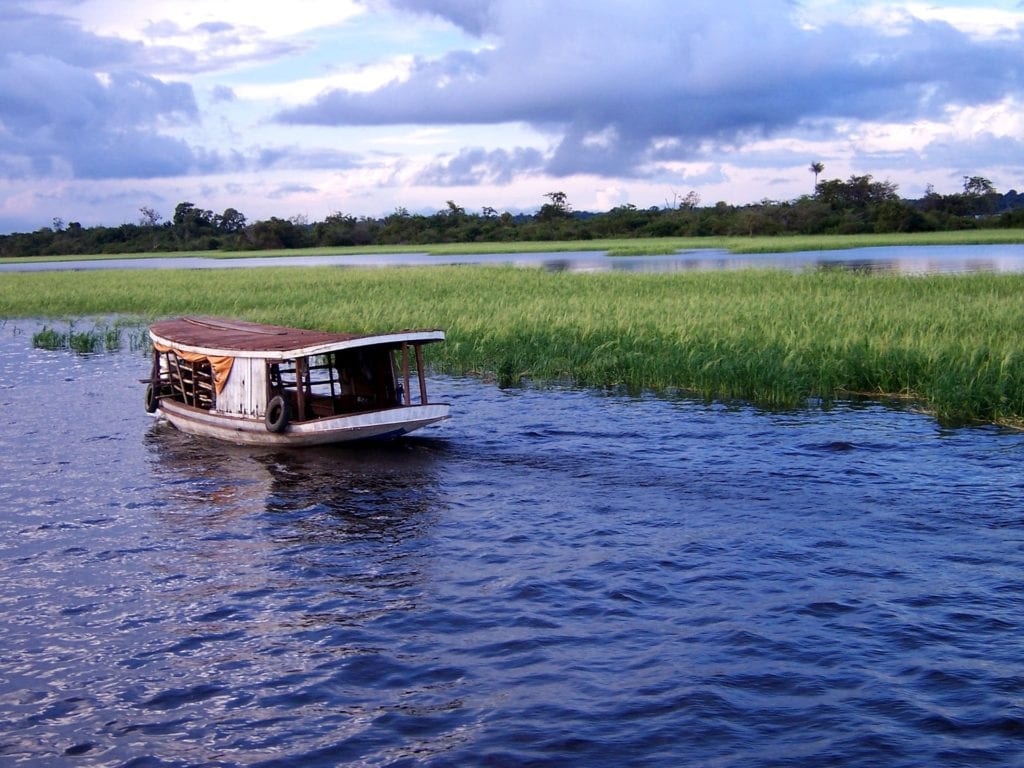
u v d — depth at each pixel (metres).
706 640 7.84
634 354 19.94
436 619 8.45
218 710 7.06
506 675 7.39
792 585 8.91
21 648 8.16
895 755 6.17
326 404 16.12
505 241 125.75
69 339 29.47
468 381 20.78
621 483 12.50
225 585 9.41
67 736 6.80
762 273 39.78
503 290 35.94
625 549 10.02
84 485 13.21
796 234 106.31
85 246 141.00
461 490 12.45
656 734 6.48
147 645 8.14
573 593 8.91
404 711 6.93
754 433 14.89
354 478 13.19
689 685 7.11
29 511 12.02
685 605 8.55
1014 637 7.73
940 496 11.48
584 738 6.47
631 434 15.12
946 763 6.07
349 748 6.49
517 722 6.70
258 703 7.14
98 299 40.19
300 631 8.31
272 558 10.13
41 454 15.07
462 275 45.56
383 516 11.48
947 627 7.93
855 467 12.82
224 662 7.80
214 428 15.83
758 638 7.83
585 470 13.17
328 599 8.98
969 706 6.71
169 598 9.13
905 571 9.18
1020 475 12.21
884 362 18.05
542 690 7.14
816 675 7.20
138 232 144.75
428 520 11.28
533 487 12.48
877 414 16.06
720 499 11.68
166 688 7.41
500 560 9.85
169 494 12.70
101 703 7.23
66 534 11.09
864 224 103.94
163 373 18.36
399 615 8.56
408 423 14.55
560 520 11.09
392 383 15.32
